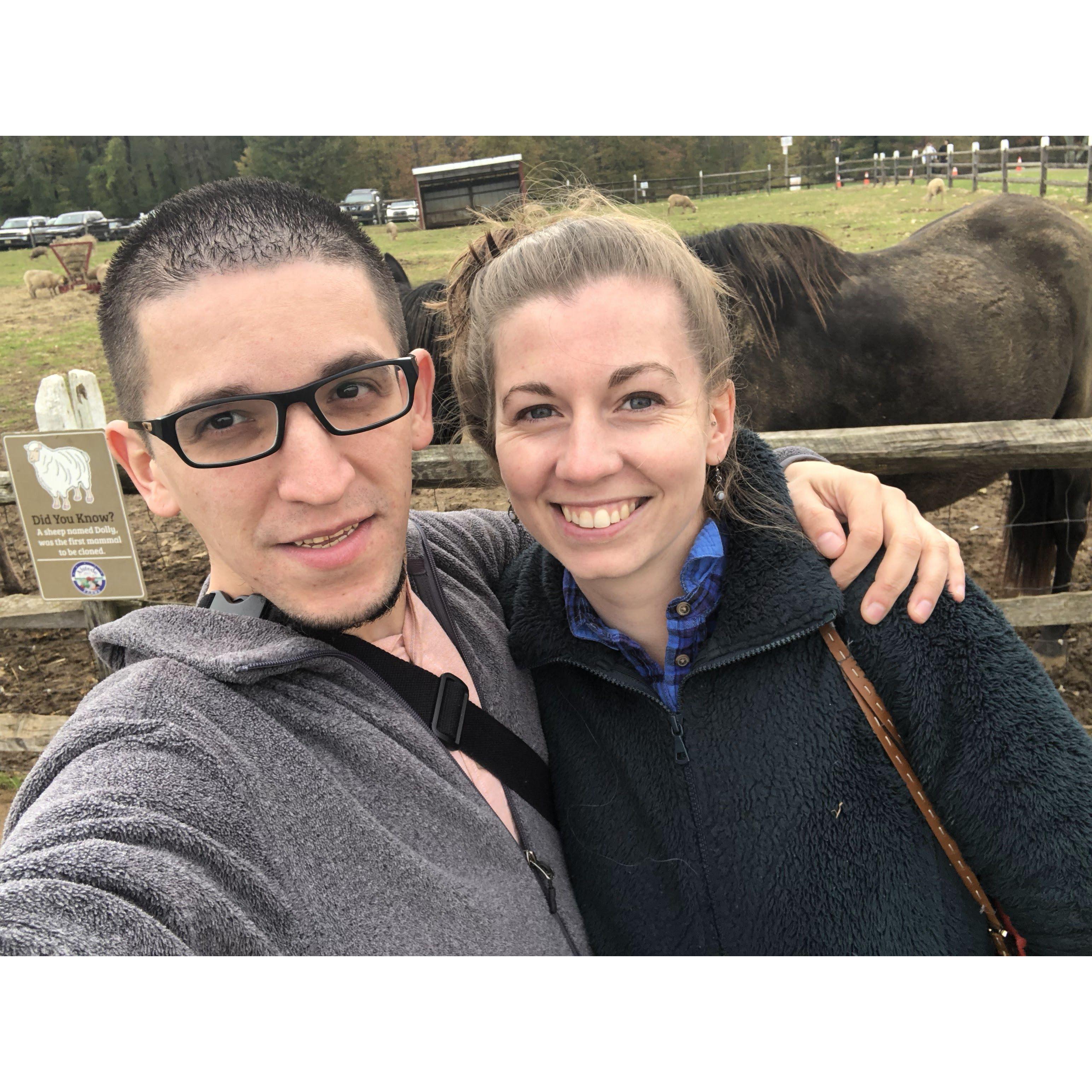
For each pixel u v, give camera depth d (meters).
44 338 8.87
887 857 0.81
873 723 0.81
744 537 0.87
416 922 0.71
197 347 0.68
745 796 0.83
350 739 0.75
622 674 0.88
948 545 0.86
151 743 0.67
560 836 0.94
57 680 3.22
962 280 3.06
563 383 0.77
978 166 13.20
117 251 0.73
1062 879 0.77
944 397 3.00
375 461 0.74
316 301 0.70
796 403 2.80
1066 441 2.20
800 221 10.93
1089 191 10.59
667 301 0.81
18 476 2.13
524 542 1.21
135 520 4.52
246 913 0.63
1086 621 2.41
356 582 0.76
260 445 0.71
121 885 0.56
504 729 0.89
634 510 0.81
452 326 1.01
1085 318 3.36
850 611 0.85
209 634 0.79
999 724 0.79
